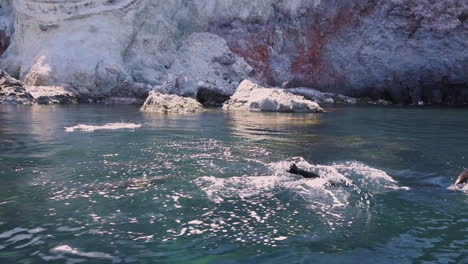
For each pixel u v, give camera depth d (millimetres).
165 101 16000
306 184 4793
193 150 7016
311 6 28016
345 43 28734
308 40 28438
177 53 23781
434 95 27625
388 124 12539
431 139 9109
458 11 26344
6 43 23203
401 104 25750
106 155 6371
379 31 28016
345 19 28484
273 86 27453
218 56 24422
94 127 9891
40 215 3590
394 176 5418
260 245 3043
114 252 2873
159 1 23281
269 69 27375
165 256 2828
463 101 27359
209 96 21438
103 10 20719
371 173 5496
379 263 2771
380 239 3193
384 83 27953
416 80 27312
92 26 20328
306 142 8336
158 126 10586
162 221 3500
